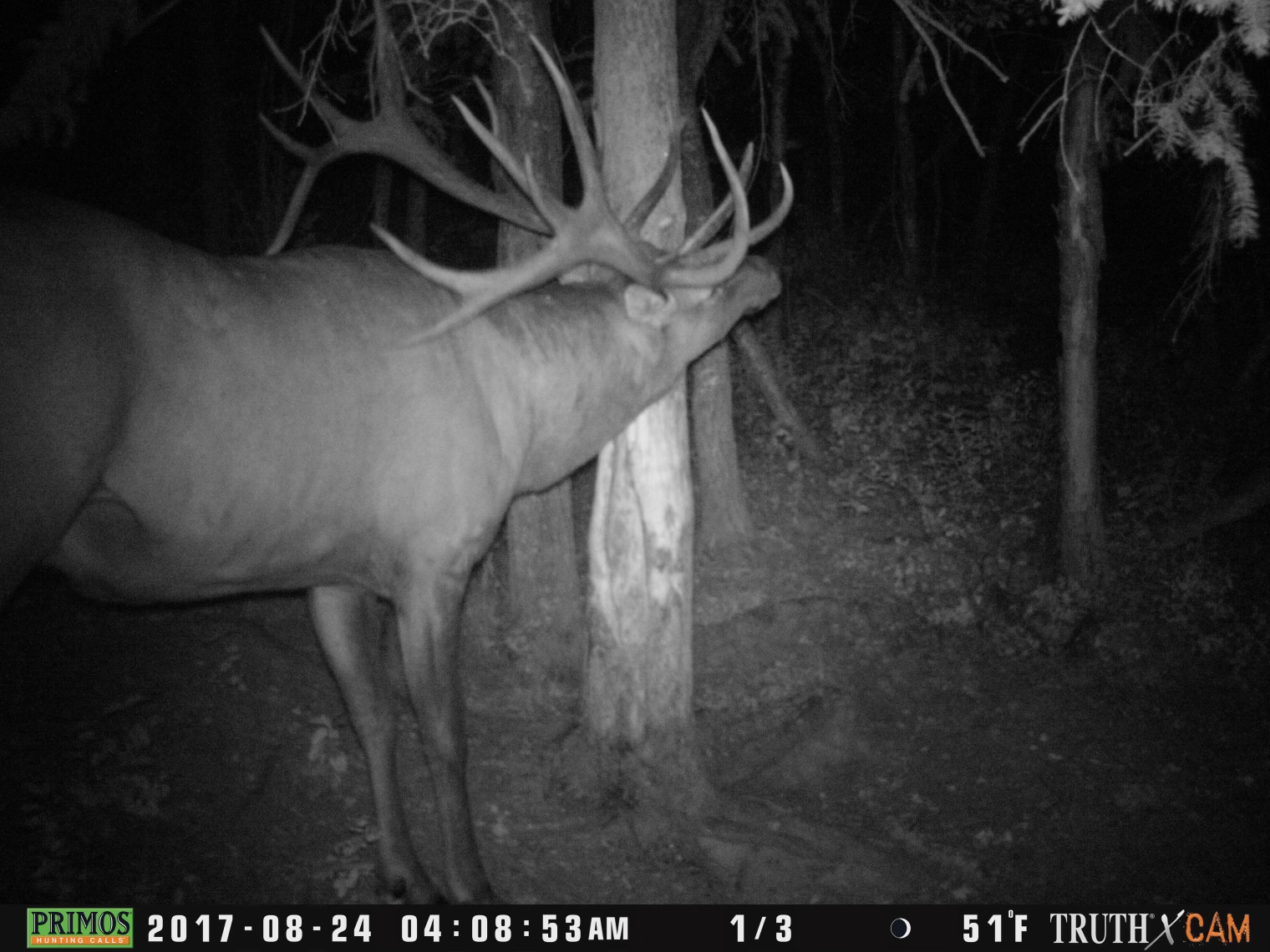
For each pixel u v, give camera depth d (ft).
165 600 7.78
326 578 8.39
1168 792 12.92
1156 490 19.58
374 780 8.97
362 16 12.51
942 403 22.34
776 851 10.34
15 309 6.25
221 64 20.81
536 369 9.04
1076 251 16.76
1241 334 26.84
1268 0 5.84
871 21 29.04
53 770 9.43
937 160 31.14
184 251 7.19
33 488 6.36
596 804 10.74
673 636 11.00
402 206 24.76
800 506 18.42
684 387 11.11
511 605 13.73
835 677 14.11
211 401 7.04
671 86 10.79
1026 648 15.64
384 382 7.96
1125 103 15.99
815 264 27.25
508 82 12.91
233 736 10.46
